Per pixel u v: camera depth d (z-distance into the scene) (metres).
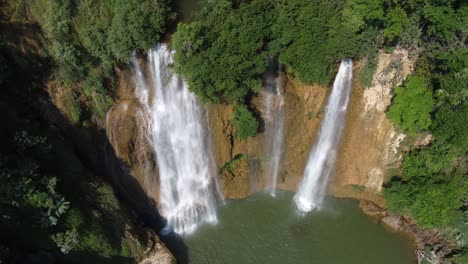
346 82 40.28
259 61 36.66
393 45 39.44
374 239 40.84
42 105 37.97
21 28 36.31
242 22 35.44
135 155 40.47
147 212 41.62
